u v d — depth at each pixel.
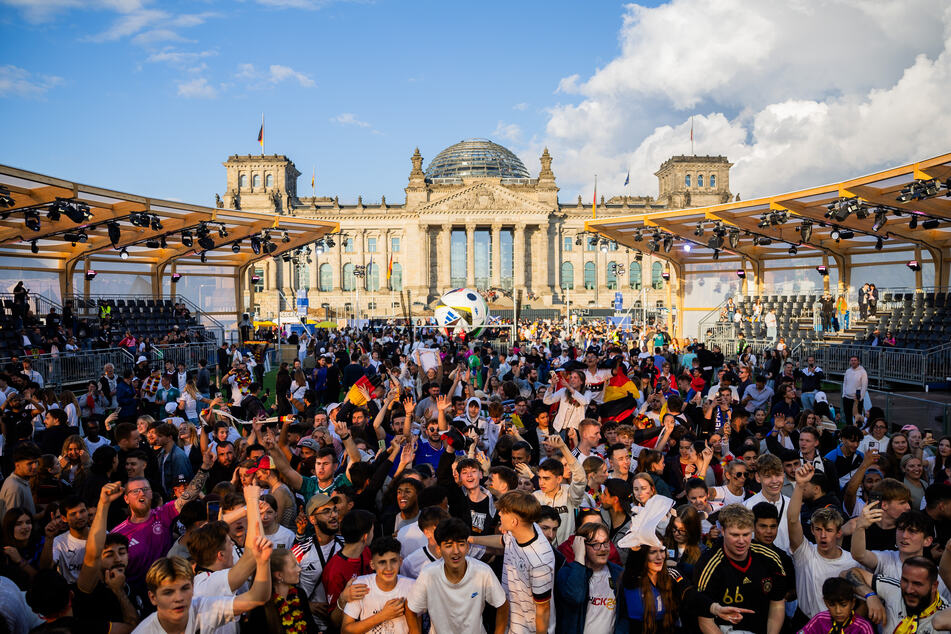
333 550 6.84
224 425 11.24
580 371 12.44
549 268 115.31
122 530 7.15
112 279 38.66
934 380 23.91
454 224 110.56
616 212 118.44
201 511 7.12
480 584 5.79
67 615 5.58
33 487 8.55
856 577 6.05
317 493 8.49
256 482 8.02
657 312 71.19
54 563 6.85
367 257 115.38
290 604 5.83
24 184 23.00
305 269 114.06
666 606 6.28
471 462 7.89
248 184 117.06
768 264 40.38
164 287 42.25
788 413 14.09
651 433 11.17
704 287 42.91
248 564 5.66
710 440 10.50
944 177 20.39
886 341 28.52
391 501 8.41
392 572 5.79
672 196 120.31
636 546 6.25
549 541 6.61
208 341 36.53
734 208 29.16
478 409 12.34
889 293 34.56
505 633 5.98
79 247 35.09
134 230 33.84
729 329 36.78
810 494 8.33
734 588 5.83
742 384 19.36
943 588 5.97
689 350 26.64
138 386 17.91
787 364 19.11
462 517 7.78
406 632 5.84
